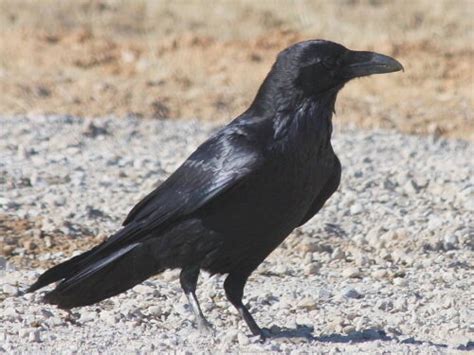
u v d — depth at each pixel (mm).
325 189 10516
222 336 10008
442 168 19000
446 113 25516
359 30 31984
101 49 29312
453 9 33781
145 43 30344
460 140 22719
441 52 30031
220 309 11328
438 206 16266
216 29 31891
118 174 17406
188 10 33188
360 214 15711
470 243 14273
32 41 29594
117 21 32000
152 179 17000
